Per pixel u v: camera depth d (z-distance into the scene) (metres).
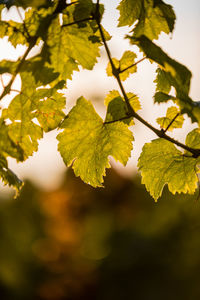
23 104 1.47
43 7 1.45
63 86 1.48
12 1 1.41
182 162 1.52
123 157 1.52
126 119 1.50
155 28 1.52
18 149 1.47
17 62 1.40
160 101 1.48
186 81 1.38
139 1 1.50
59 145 1.51
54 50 1.48
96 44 1.49
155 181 1.53
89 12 1.47
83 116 1.50
